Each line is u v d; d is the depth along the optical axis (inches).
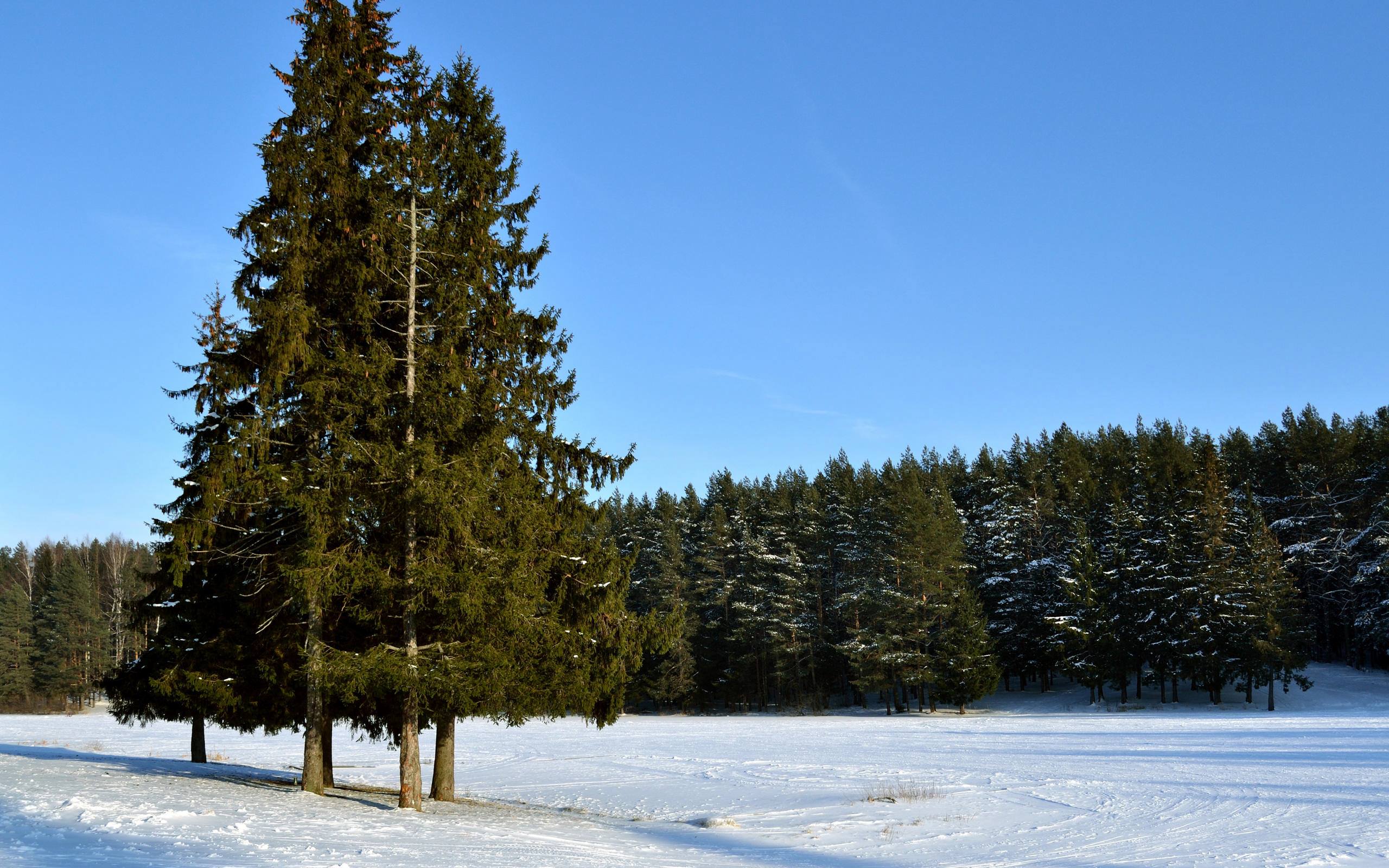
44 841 452.8
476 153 795.4
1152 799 864.9
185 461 813.9
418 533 717.9
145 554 4175.7
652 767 1370.6
